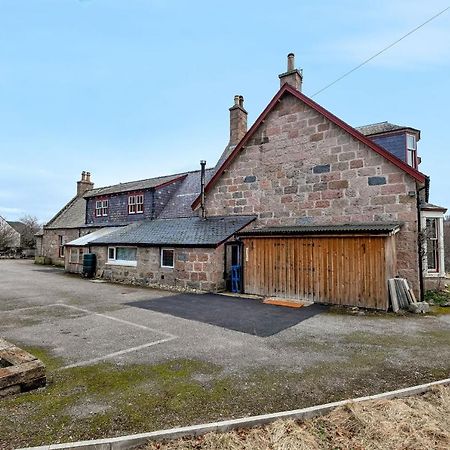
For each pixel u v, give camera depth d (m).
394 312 8.77
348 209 11.33
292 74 13.81
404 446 3.14
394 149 13.84
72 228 25.64
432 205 13.21
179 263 13.15
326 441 3.19
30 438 3.07
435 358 5.35
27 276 17.45
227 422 3.33
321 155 12.04
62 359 5.15
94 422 3.36
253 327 7.20
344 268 9.68
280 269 10.98
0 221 44.34
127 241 15.29
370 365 5.03
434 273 12.85
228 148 19.27
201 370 4.75
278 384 4.32
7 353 4.62
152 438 3.10
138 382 4.33
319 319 8.02
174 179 21.67
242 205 14.09
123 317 7.99
